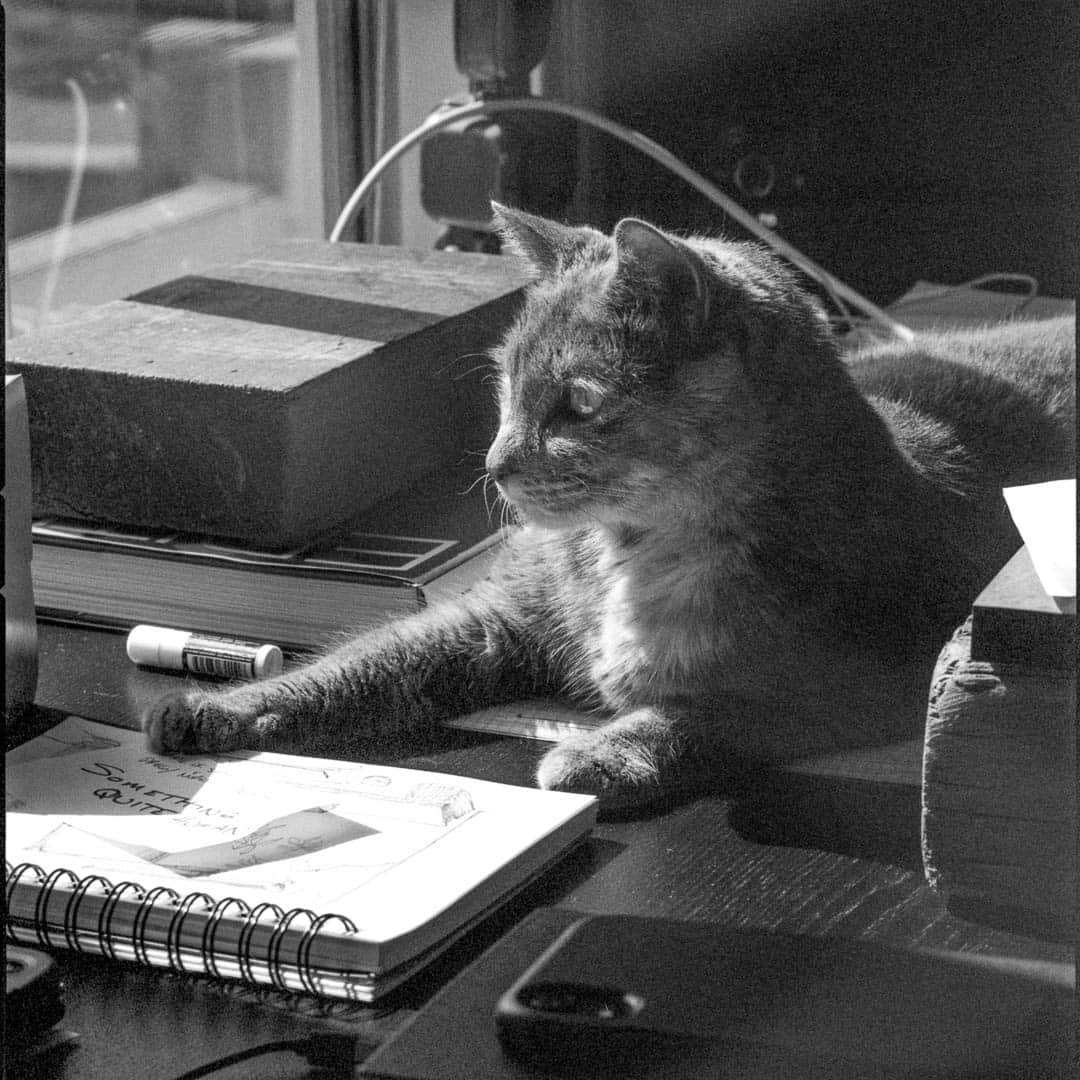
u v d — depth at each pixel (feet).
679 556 3.16
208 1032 1.98
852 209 5.14
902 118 5.03
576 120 4.95
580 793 2.63
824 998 1.90
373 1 5.49
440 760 2.97
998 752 2.16
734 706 3.01
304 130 6.64
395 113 5.66
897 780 2.81
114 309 4.03
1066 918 2.17
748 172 5.10
